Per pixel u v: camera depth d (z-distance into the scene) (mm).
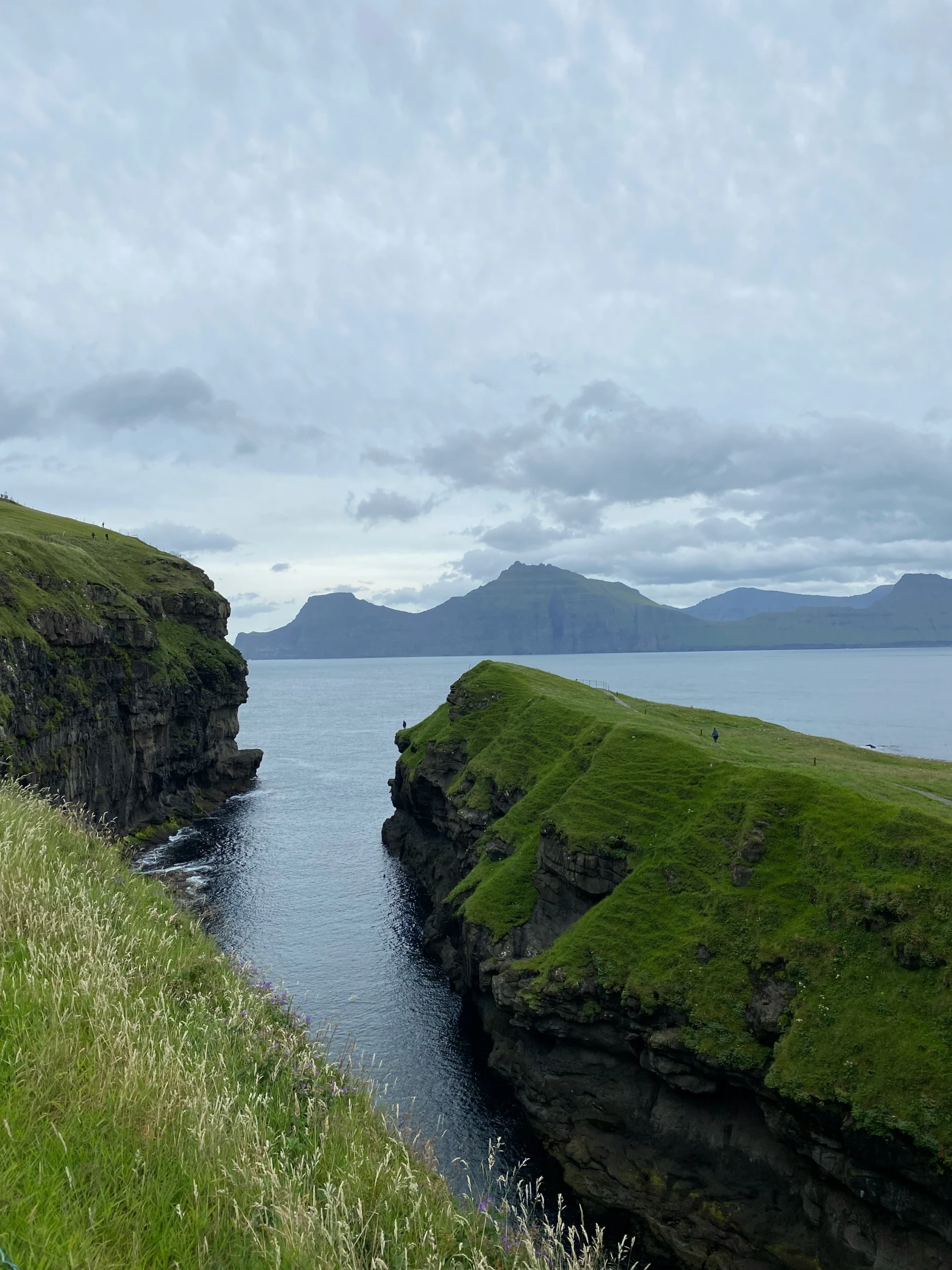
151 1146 7828
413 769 83312
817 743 68938
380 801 120750
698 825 44000
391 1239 8539
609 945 40531
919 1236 28875
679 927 39812
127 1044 9422
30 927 12492
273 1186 7906
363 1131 11320
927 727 190875
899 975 33031
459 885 56812
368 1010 51031
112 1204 6852
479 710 79875
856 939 35031
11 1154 7086
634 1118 37750
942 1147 27844
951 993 31281
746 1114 35000
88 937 12734
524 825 55812
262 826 103188
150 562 129125
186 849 90938
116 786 88438
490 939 48250
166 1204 7133
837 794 41781
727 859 41562
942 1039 30359
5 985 10398
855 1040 31781
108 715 87062
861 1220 30297
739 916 38594
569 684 91312
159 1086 8938
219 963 16625
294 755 177000
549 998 40344
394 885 77250
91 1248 6262
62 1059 8891
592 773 51938
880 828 38156
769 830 41406
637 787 49281
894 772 53875
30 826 19047
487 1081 43875
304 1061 12836
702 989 36562
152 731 98188
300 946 61375
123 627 93812
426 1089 42750
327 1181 9164
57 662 76312
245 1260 6918
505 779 63875
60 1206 6609
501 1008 44250
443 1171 35969
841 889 36844
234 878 79000
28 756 66562
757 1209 32938
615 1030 39156
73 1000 10281
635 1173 35594
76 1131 7699
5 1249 5883
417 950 60906
